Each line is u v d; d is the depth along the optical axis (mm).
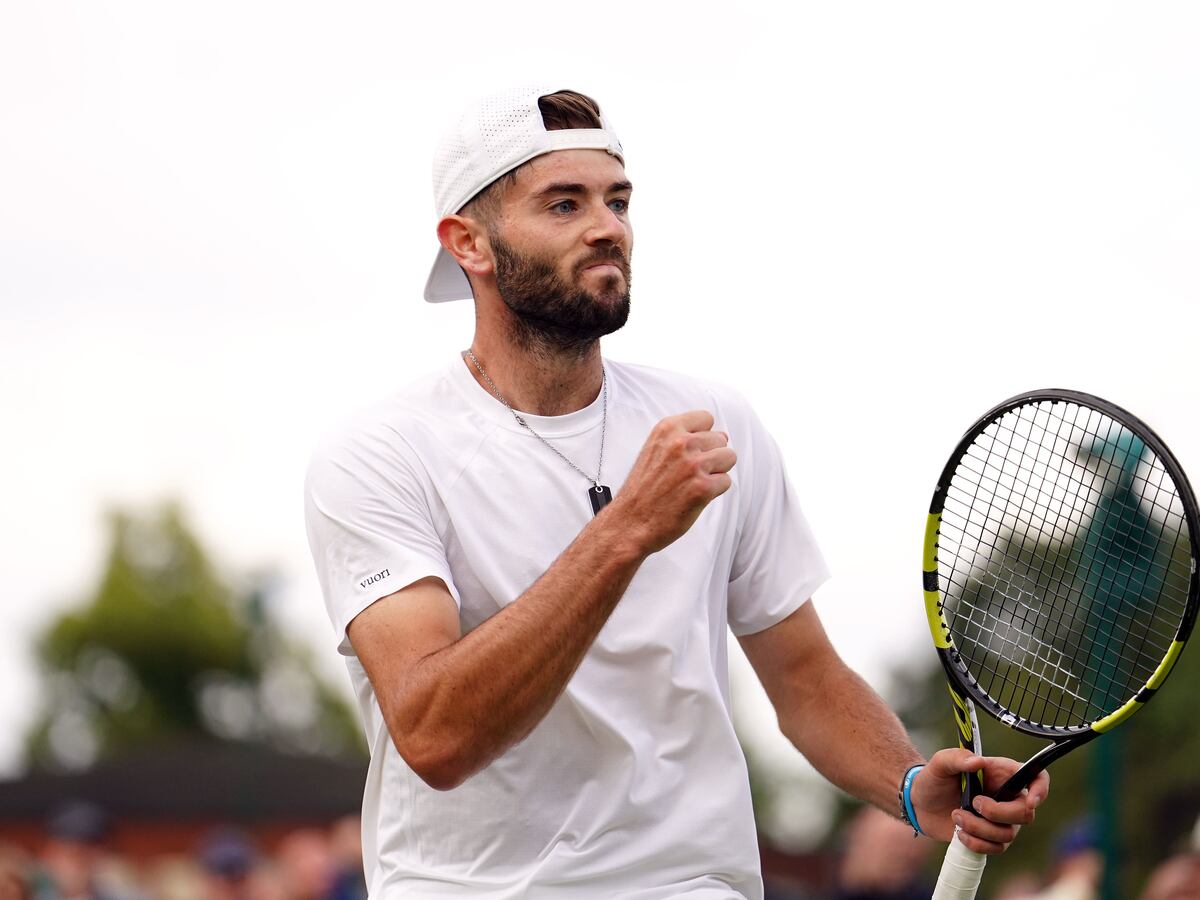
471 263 5145
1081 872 10844
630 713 4914
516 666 4469
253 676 59312
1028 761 4750
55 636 58094
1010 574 5223
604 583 4488
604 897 4793
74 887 15562
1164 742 19422
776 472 5488
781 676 5484
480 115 5086
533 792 4898
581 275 4922
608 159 5016
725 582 5234
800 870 32094
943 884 4852
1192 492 4543
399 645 4758
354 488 4984
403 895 4980
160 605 58156
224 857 16672
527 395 5109
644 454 4551
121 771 29281
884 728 5270
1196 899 9484
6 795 28406
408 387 5242
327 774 29797
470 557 4965
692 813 4891
